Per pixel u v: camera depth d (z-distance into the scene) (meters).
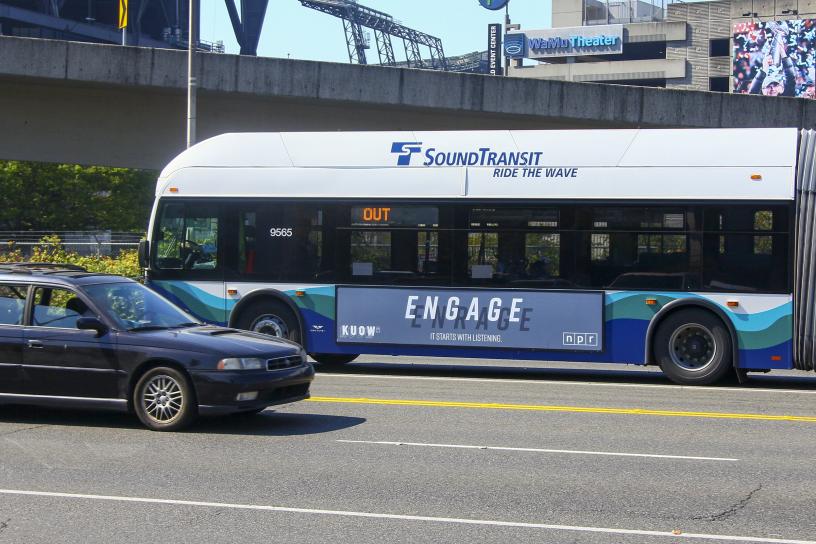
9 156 30.06
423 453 9.33
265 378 10.27
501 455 9.26
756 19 96.25
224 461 8.91
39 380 10.59
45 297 10.80
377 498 7.57
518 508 7.29
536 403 12.70
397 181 15.75
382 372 16.50
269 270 16.27
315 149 16.23
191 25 26.48
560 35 106.94
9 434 10.23
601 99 29.28
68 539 6.42
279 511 7.15
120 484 7.98
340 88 29.31
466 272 15.37
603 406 12.48
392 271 15.70
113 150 30.41
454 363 18.23
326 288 15.95
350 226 15.91
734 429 10.80
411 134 15.86
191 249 16.66
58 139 30.12
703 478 8.33
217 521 6.87
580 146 15.08
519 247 15.19
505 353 15.16
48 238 31.80
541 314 15.04
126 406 10.45
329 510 7.19
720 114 29.31
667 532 6.66
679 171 14.65
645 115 29.34
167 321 11.20
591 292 14.86
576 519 6.98
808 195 14.19
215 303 16.45
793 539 6.50
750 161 14.42
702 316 14.52
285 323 16.25
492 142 15.46
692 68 100.50
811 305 14.11
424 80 29.34
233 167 16.55
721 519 7.01
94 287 10.96
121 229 61.28
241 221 16.42
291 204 16.20
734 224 14.40
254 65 29.20
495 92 29.33
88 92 30.02
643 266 14.72
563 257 15.00
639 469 8.67
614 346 14.79
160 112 30.36
